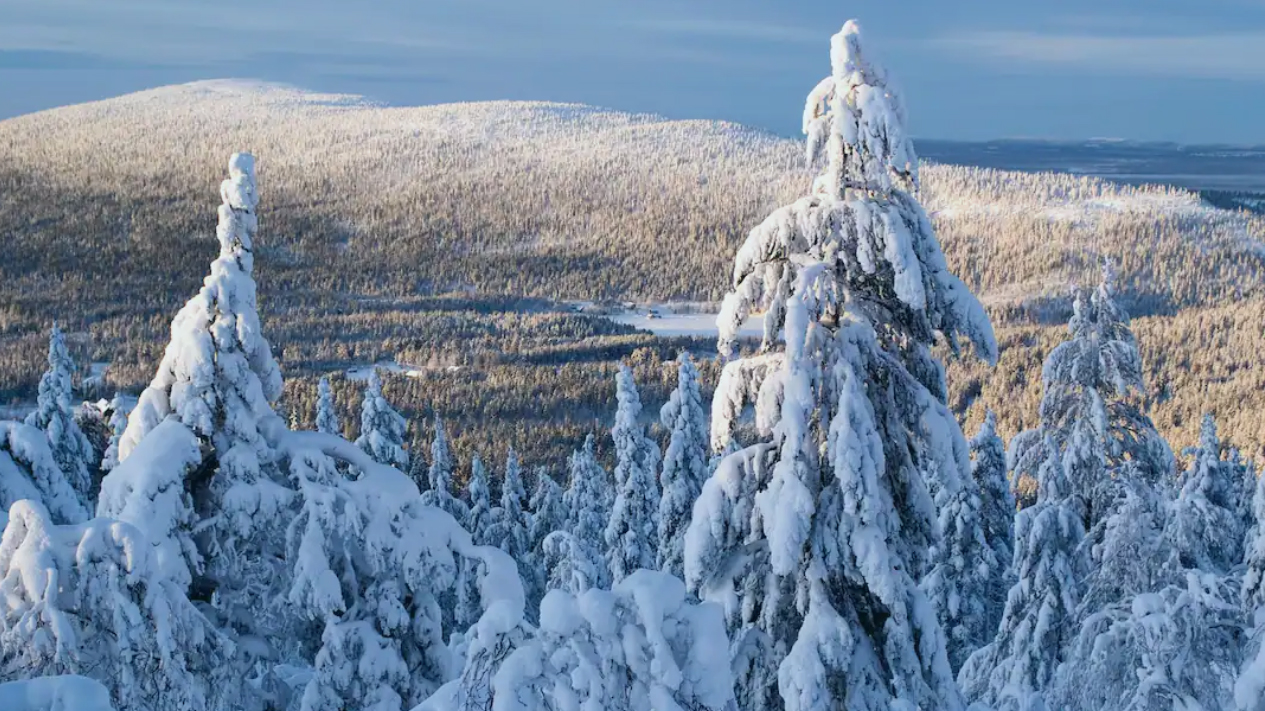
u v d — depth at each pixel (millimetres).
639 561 34750
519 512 48719
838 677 12188
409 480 13562
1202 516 18719
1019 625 23484
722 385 12617
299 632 13414
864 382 12047
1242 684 13180
